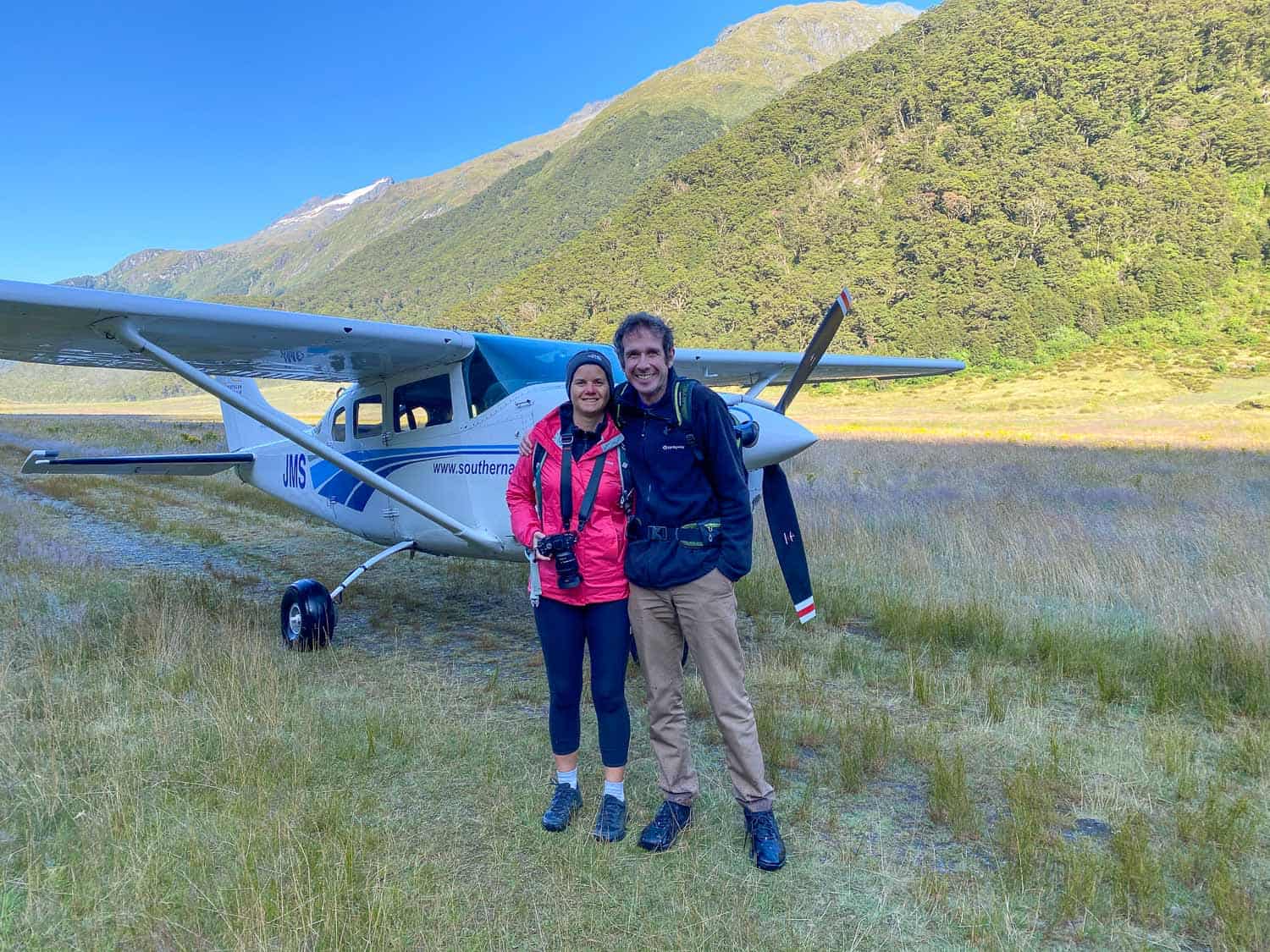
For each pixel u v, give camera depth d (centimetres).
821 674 386
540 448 229
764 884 212
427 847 228
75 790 255
